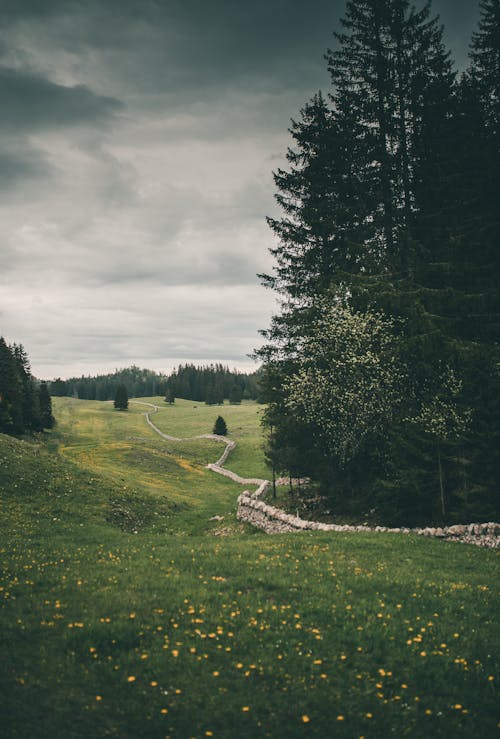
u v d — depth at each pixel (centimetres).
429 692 897
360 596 1277
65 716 792
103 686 873
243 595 1255
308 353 3225
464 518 2258
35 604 1183
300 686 892
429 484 2362
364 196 3269
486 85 3341
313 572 1455
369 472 2902
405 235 3116
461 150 3189
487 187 3070
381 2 3456
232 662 951
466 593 1320
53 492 3319
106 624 1061
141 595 1234
